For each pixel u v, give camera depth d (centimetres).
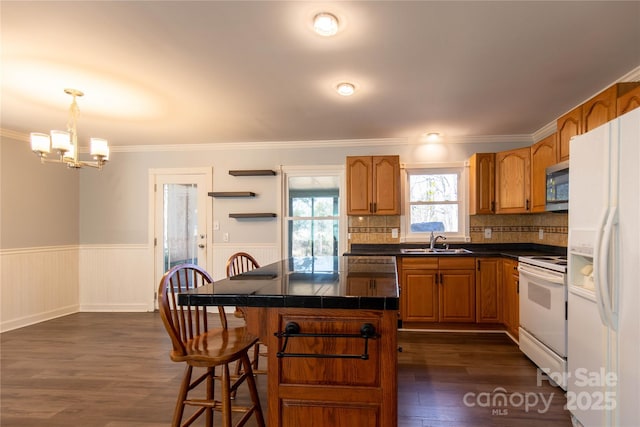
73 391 237
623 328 149
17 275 385
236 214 440
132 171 463
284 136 412
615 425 155
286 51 208
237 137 417
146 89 265
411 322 366
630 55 213
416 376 254
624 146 148
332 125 364
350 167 404
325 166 439
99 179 466
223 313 188
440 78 246
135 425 197
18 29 184
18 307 386
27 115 325
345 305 122
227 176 453
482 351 304
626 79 244
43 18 174
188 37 193
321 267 212
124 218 463
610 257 154
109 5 164
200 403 163
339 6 165
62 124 355
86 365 280
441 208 429
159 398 228
